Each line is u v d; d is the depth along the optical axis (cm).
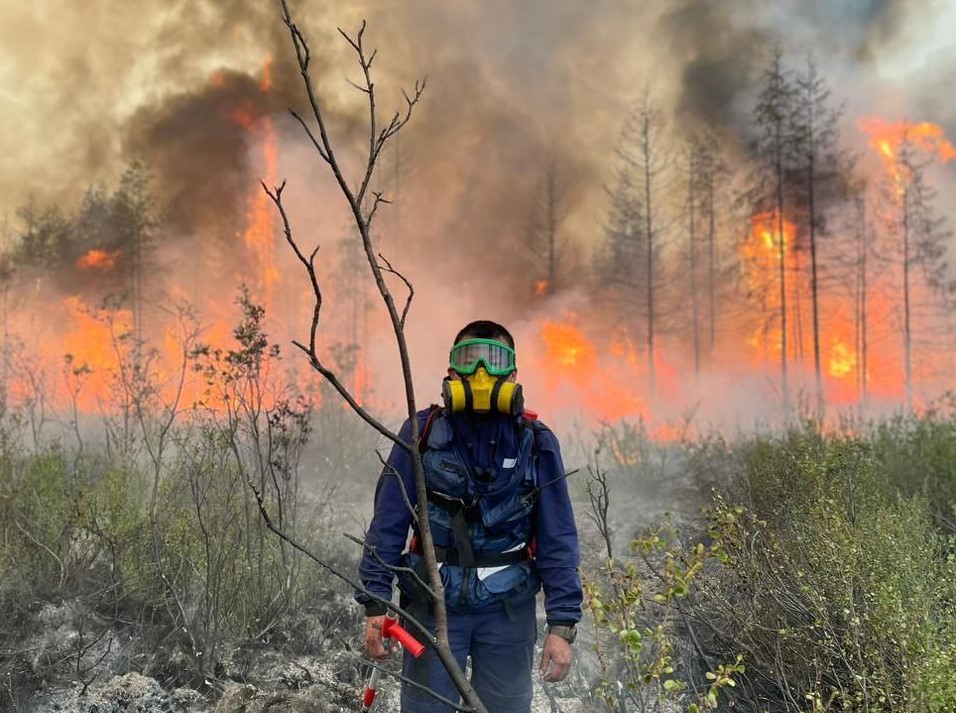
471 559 258
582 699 364
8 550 419
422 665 261
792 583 373
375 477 753
